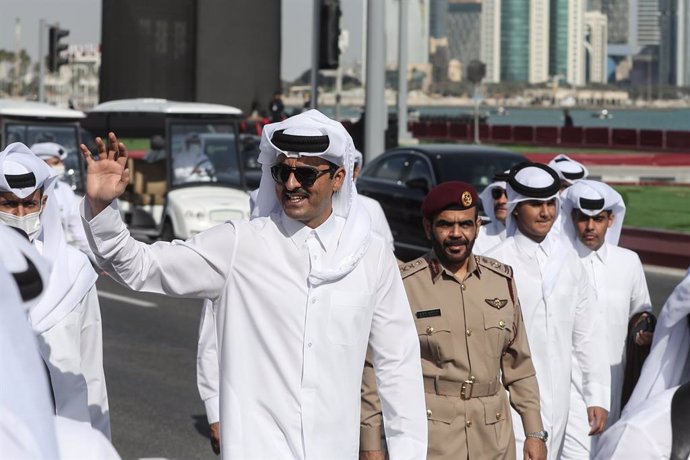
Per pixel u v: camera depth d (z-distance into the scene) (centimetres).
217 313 546
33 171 605
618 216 892
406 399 560
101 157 505
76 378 606
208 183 2441
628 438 531
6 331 297
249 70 4400
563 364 775
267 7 4447
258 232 542
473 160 2186
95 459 372
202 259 535
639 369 870
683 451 526
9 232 338
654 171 4834
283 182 533
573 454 799
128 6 4284
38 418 295
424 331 665
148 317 1700
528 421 687
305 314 533
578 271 788
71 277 611
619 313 867
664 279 2119
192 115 2450
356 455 543
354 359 540
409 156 2253
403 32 5147
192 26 4344
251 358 534
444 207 658
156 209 2502
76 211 1034
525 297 770
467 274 674
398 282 560
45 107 2439
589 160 5459
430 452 662
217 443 714
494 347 670
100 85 4344
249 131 4016
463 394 664
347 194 548
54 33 4875
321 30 2528
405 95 5219
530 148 6944
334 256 539
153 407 1184
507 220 797
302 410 529
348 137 543
